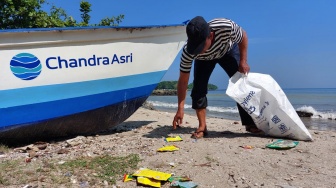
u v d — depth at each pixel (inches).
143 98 190.5
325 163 112.7
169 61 193.3
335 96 1083.3
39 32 144.7
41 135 162.9
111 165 111.0
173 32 188.7
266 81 150.2
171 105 745.6
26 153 137.2
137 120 244.8
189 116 281.3
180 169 106.9
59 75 154.0
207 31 121.3
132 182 97.0
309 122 311.9
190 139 150.9
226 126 204.7
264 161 114.3
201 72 150.9
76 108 161.9
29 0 247.8
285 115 145.8
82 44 157.6
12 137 154.8
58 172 105.1
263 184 93.7
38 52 147.4
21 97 146.9
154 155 122.8
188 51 124.6
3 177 100.6
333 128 262.4
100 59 164.2
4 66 141.3
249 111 148.2
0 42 138.5
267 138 151.6
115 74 171.2
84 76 161.0
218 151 126.7
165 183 95.7
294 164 111.6
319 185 92.4
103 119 177.6
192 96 154.9
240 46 145.1
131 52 174.4
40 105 151.9
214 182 96.1
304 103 688.4
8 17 243.8
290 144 133.7
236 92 146.6
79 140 159.2
